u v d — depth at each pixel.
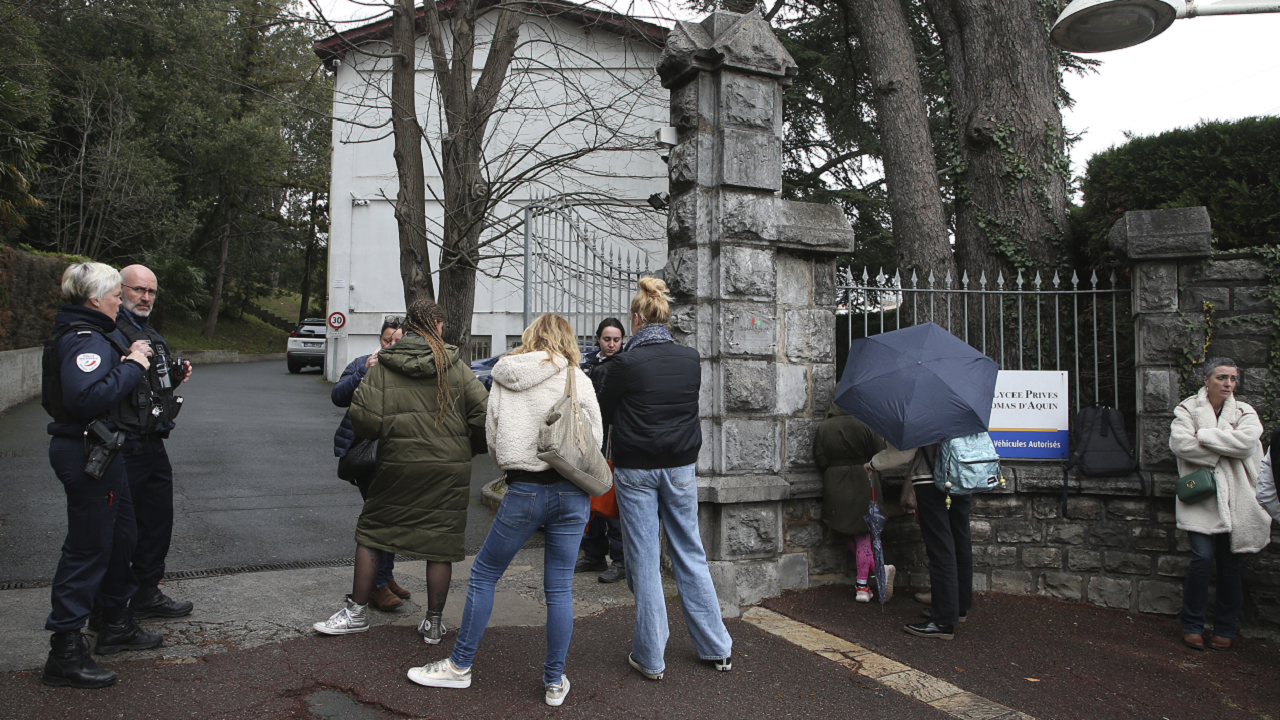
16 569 5.02
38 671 3.50
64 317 3.50
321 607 4.54
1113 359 5.95
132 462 3.92
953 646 4.55
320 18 7.64
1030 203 7.11
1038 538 5.69
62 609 3.34
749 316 5.14
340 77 17.72
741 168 5.12
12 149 13.22
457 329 8.05
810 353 5.48
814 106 15.47
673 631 4.48
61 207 21.70
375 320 19.70
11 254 13.41
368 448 4.50
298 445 10.88
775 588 5.15
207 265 33.88
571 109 15.09
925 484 4.69
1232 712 3.93
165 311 28.41
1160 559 5.50
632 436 3.75
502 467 3.47
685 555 3.89
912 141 8.03
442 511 3.98
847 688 3.80
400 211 7.80
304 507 7.30
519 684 3.65
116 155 21.55
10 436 10.30
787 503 5.33
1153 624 5.30
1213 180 5.73
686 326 5.17
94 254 21.86
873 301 6.00
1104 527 5.61
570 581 3.51
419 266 7.86
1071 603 5.60
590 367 5.14
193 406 14.42
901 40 8.19
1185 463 4.97
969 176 7.46
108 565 3.68
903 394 4.52
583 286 6.75
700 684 3.77
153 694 3.35
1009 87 7.28
